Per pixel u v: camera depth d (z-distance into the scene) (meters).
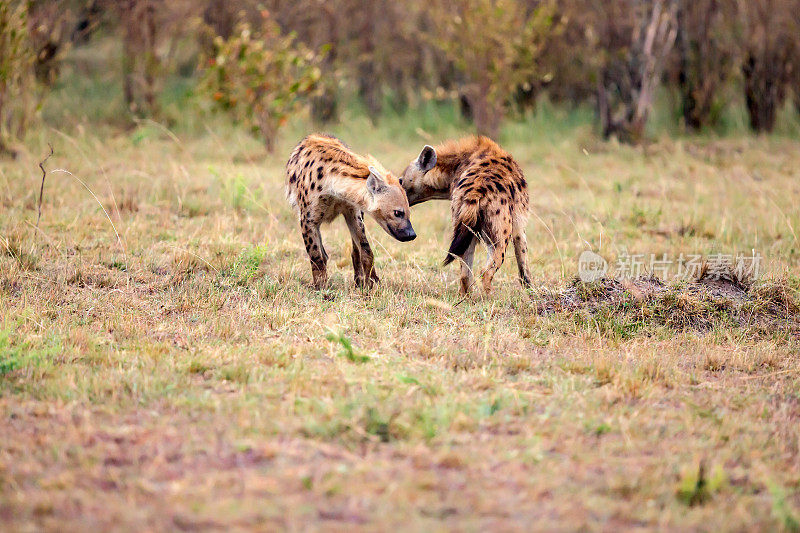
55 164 17.78
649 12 23.33
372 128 24.94
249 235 13.66
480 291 11.20
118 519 5.26
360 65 25.78
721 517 5.68
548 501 5.75
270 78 21.16
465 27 22.95
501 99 23.47
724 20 25.33
